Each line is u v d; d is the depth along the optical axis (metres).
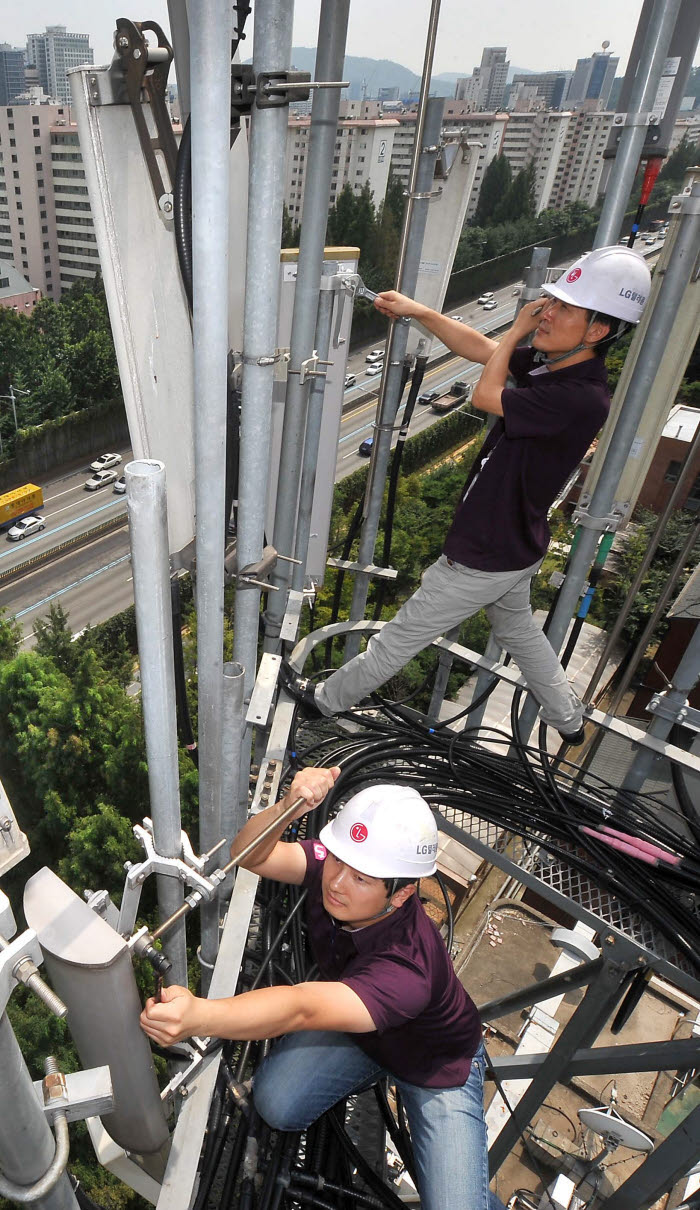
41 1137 1.30
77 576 24.73
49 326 35.44
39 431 29.44
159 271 1.84
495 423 2.80
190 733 2.53
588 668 15.16
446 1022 2.10
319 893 2.20
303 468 3.30
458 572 2.90
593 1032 3.65
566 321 2.36
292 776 3.60
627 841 3.52
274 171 1.74
